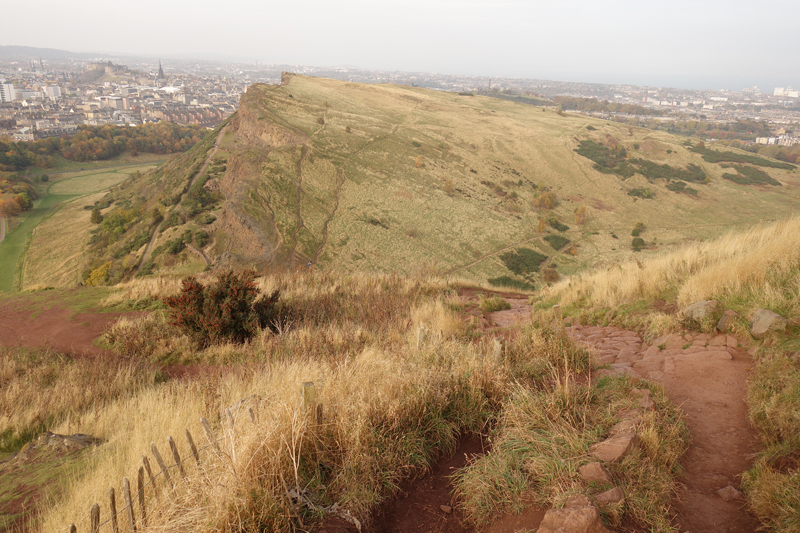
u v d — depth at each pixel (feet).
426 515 9.93
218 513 8.65
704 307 18.30
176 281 43.27
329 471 10.94
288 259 180.55
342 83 489.67
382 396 12.78
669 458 10.18
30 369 26.71
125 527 9.53
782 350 14.08
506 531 8.81
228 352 28.22
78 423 19.63
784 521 8.02
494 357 16.55
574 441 10.46
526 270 203.51
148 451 13.32
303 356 23.80
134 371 25.93
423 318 29.99
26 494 13.32
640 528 8.30
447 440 12.42
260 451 9.89
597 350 18.81
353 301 36.50
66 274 190.29
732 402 13.00
